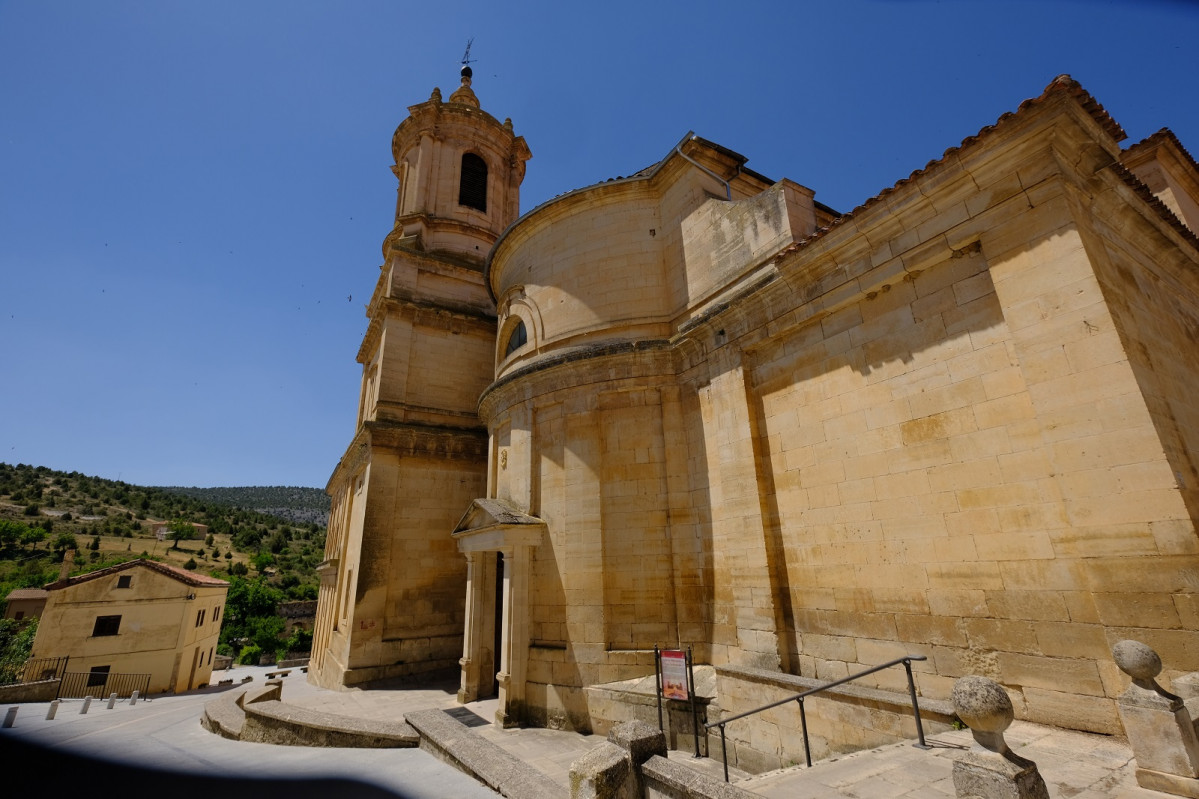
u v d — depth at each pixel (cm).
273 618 5809
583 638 1234
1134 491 579
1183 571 536
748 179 1516
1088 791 455
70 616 2908
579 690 1205
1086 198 736
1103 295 635
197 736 1144
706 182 1450
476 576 1561
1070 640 629
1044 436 659
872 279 900
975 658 711
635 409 1352
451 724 839
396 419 2178
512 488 1499
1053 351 664
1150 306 790
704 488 1225
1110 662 594
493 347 2498
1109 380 614
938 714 687
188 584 3247
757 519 1039
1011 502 703
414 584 1989
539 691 1262
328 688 2012
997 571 705
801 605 957
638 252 1536
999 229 745
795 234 1112
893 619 811
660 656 1045
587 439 1362
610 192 1598
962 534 746
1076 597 631
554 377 1455
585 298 1537
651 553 1255
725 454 1144
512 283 1811
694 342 1290
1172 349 794
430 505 2102
